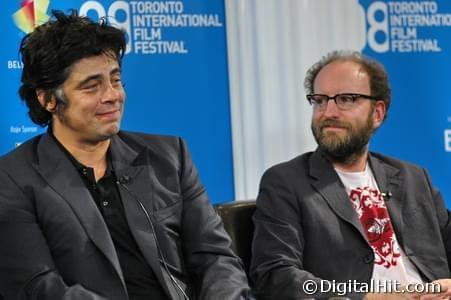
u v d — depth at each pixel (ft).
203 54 15.67
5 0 14.52
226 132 15.93
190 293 10.65
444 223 12.91
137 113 15.33
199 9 15.60
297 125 16.07
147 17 15.30
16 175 10.07
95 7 15.01
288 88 15.96
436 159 16.75
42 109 10.46
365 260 11.85
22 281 9.72
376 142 16.47
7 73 14.60
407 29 16.53
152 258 10.26
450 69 16.74
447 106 16.78
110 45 10.14
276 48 15.93
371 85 12.47
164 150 11.09
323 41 16.14
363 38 16.35
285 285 11.31
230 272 10.56
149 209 10.49
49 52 9.95
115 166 10.58
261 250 11.87
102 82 10.04
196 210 10.97
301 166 12.48
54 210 9.95
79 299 9.44
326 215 11.97
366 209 12.32
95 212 10.05
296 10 15.93
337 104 12.30
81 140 10.37
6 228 9.86
